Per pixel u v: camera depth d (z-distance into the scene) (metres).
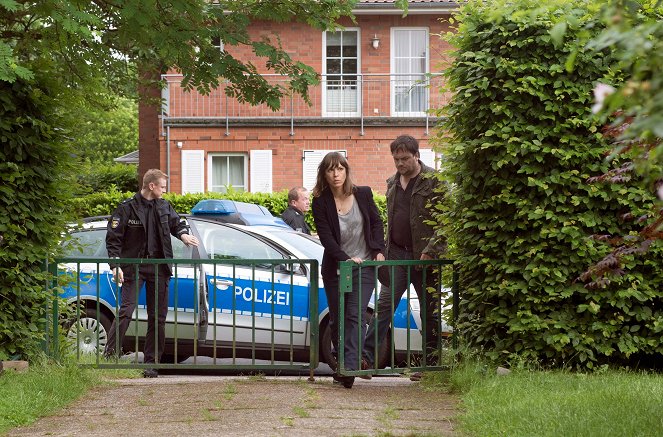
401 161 8.45
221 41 10.85
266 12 10.90
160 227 9.16
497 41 7.90
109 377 8.61
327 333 9.73
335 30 11.27
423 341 8.16
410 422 6.12
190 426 6.02
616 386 6.75
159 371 10.39
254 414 6.37
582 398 6.29
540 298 7.88
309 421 6.10
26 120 8.13
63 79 10.11
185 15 9.87
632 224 7.86
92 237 10.33
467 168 8.10
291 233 10.42
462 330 8.34
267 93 11.42
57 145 8.44
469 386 7.33
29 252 8.23
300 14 11.06
